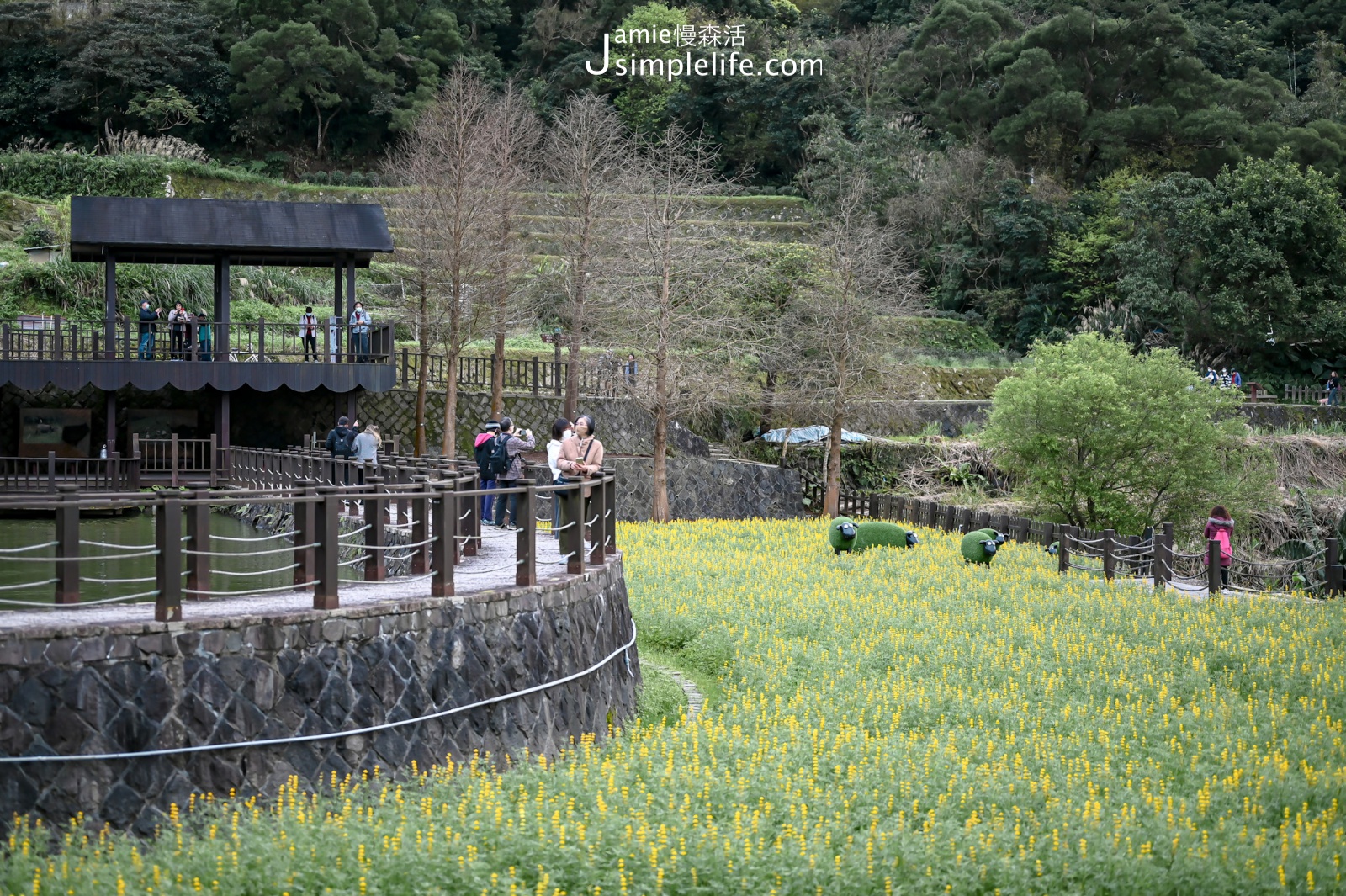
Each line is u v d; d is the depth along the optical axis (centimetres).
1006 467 3356
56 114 6506
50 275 3806
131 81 6331
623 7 7356
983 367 5175
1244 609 1864
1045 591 2102
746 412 4259
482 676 1055
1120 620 1769
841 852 827
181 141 5859
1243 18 8288
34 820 800
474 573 1289
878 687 1403
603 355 3984
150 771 845
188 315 3039
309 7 6725
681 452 3909
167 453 3138
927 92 7088
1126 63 6594
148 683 851
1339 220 5572
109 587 1376
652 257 3431
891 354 4212
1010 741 1160
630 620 1480
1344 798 980
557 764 1022
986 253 6103
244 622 896
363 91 6900
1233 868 803
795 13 8138
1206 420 3184
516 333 4584
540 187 4594
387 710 966
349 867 733
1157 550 2136
